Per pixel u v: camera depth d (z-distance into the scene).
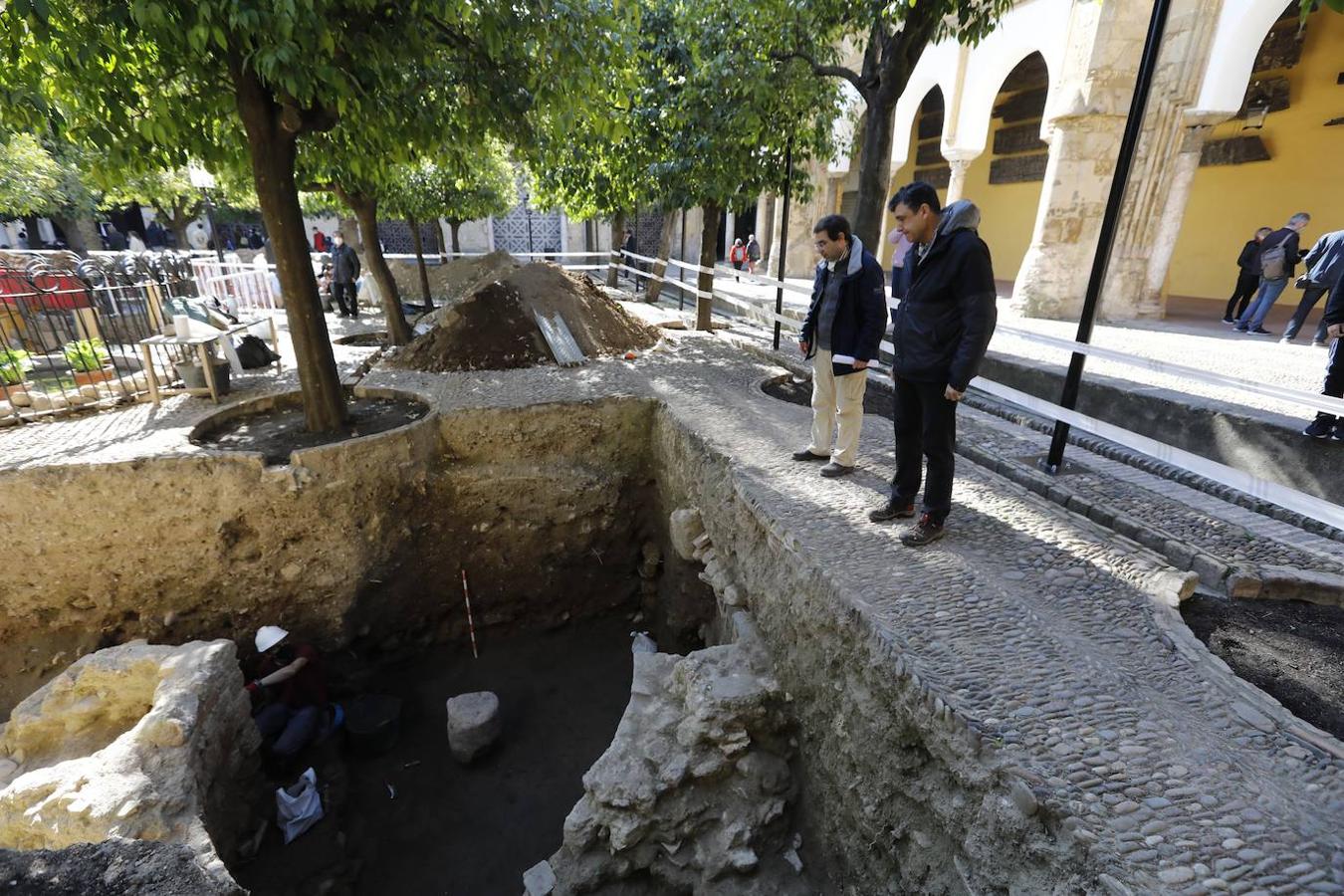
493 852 4.23
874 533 3.61
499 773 4.78
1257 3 7.34
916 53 5.97
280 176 4.95
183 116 4.60
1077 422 3.77
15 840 3.31
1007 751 2.14
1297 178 9.96
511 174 13.84
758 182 8.20
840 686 3.01
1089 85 8.48
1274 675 2.55
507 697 5.48
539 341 7.93
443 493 5.81
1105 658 2.58
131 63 4.39
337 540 5.20
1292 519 3.70
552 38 4.56
